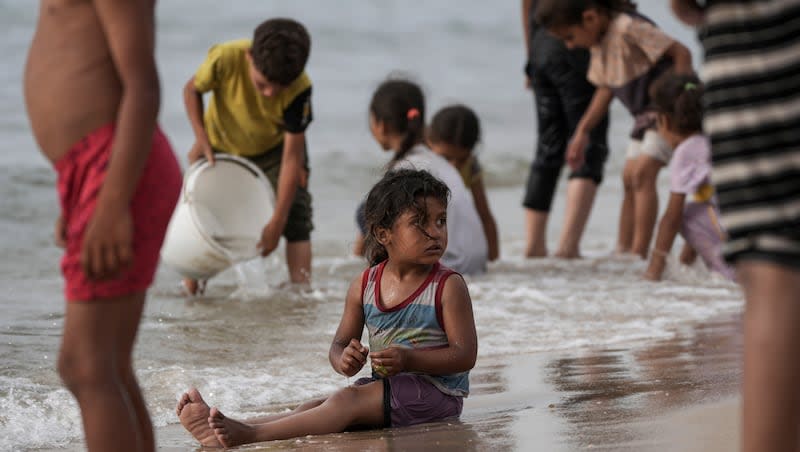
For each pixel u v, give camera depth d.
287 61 13.16
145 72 5.27
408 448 6.96
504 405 8.37
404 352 7.64
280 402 8.94
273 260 17.59
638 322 12.39
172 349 10.78
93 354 5.32
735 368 9.26
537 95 18.47
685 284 15.40
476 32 50.50
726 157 4.63
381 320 8.22
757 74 4.57
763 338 4.45
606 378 9.16
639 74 16.75
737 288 14.98
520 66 45.41
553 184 18.61
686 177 15.41
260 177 14.72
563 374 9.49
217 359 10.42
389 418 7.82
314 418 7.64
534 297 13.98
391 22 50.19
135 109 5.19
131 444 5.35
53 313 12.55
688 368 9.40
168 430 8.09
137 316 5.59
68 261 5.34
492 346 11.08
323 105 35.88
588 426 7.20
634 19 16.47
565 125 18.42
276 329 11.94
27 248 17.22
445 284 8.07
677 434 6.71
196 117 14.35
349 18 49.94
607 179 28.42
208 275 14.20
